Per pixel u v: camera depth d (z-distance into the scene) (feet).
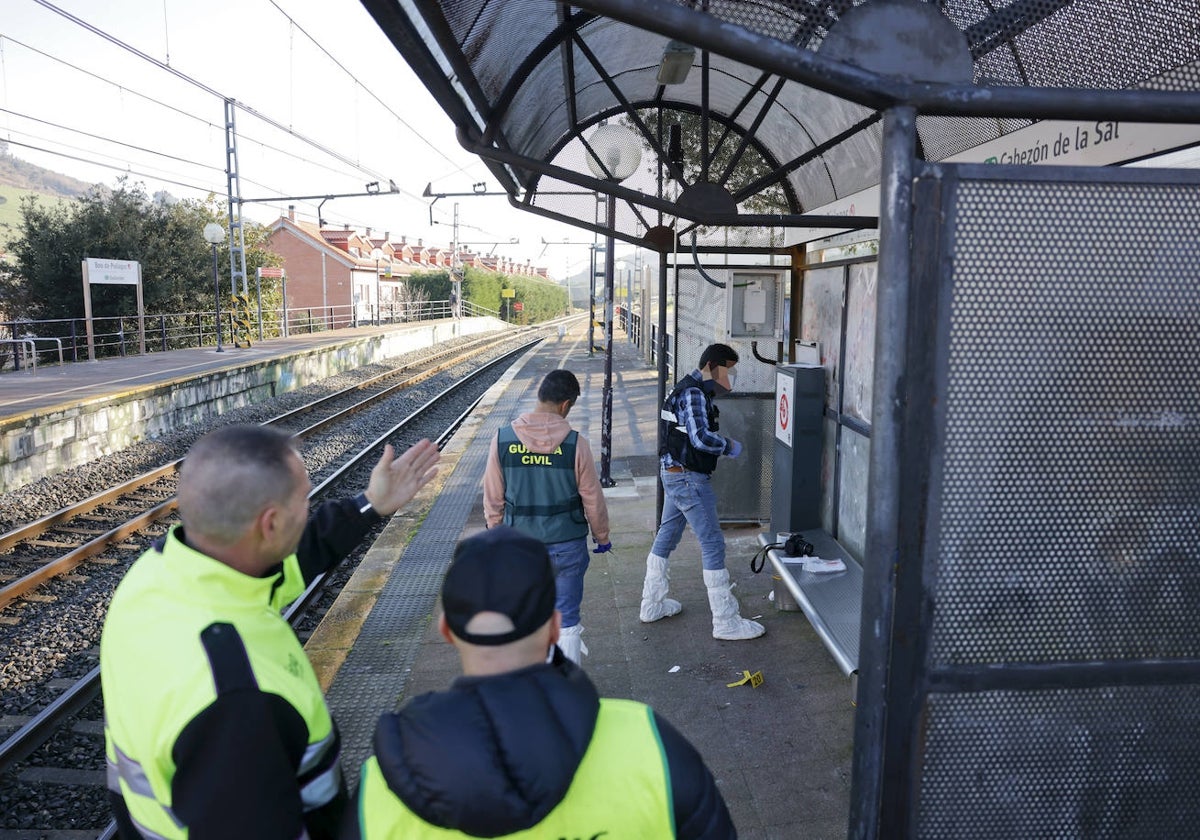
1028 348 4.97
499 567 3.97
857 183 15.67
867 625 5.10
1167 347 5.03
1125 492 5.11
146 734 4.23
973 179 4.84
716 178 19.16
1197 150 7.72
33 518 29.58
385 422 53.72
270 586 4.85
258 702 4.20
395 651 16.19
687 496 14.94
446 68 9.21
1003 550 5.09
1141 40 6.03
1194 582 5.20
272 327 102.06
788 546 15.55
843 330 16.43
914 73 4.77
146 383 46.83
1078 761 5.27
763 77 14.33
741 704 13.06
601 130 17.53
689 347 22.30
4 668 17.61
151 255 82.53
